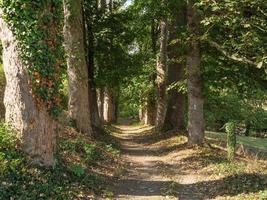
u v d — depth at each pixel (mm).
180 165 17109
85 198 10477
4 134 10711
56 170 11227
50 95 11258
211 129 45312
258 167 15547
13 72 10992
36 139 11016
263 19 14992
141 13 27359
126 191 12484
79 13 20625
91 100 27281
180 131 26906
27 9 10539
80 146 16328
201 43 19953
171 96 28312
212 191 12438
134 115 70812
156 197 11820
